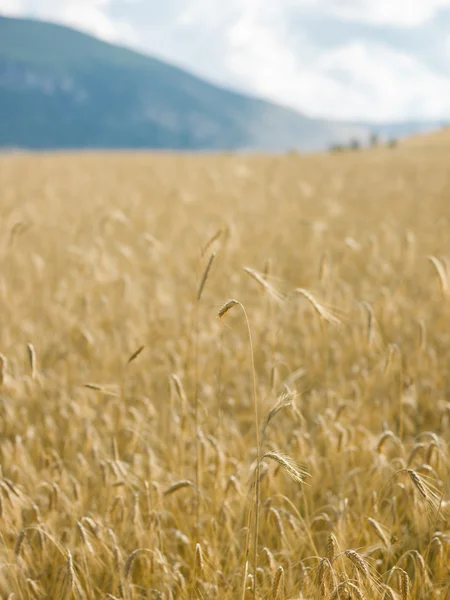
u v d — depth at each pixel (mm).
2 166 33000
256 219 14781
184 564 3240
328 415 4578
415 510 3354
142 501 3627
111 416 4816
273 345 5816
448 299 6957
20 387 5133
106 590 3178
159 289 7879
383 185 23656
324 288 7246
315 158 43875
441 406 4965
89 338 5531
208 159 41281
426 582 2910
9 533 3428
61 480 3854
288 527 3371
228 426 4715
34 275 9102
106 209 15312
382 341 5695
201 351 6109
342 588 2500
